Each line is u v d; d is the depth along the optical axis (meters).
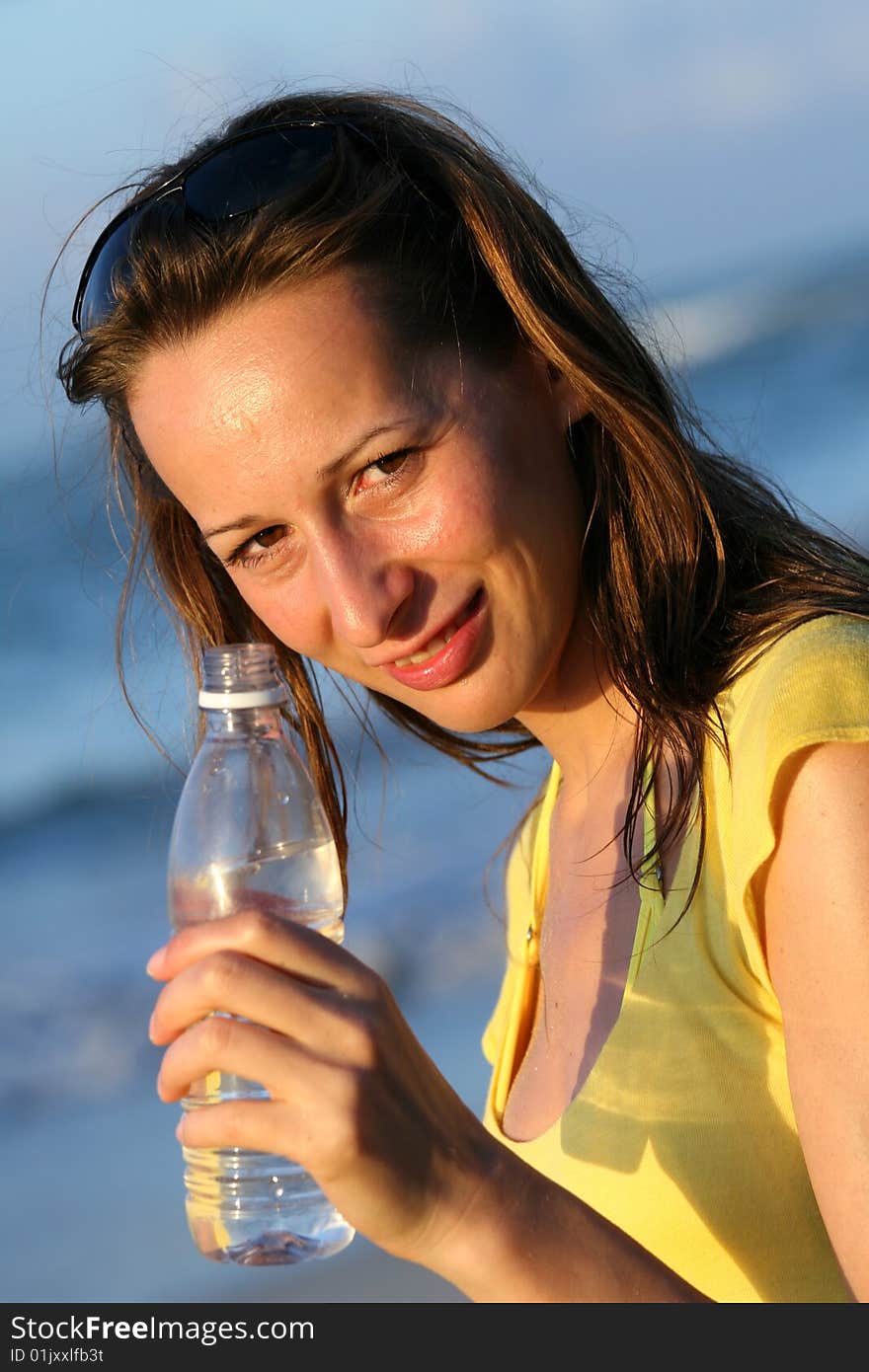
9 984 8.74
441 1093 1.73
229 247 2.07
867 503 15.90
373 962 7.97
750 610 2.27
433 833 9.59
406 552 2.17
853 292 27.00
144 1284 5.23
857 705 1.92
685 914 2.23
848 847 1.86
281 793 2.02
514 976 2.97
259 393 2.08
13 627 15.09
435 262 2.20
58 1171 6.33
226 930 1.63
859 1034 1.82
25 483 17.77
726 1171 2.16
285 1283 5.00
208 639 2.97
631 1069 2.26
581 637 2.54
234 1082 2.15
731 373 23.92
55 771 12.35
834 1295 2.13
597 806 2.61
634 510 2.34
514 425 2.26
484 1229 1.70
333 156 2.18
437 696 2.30
